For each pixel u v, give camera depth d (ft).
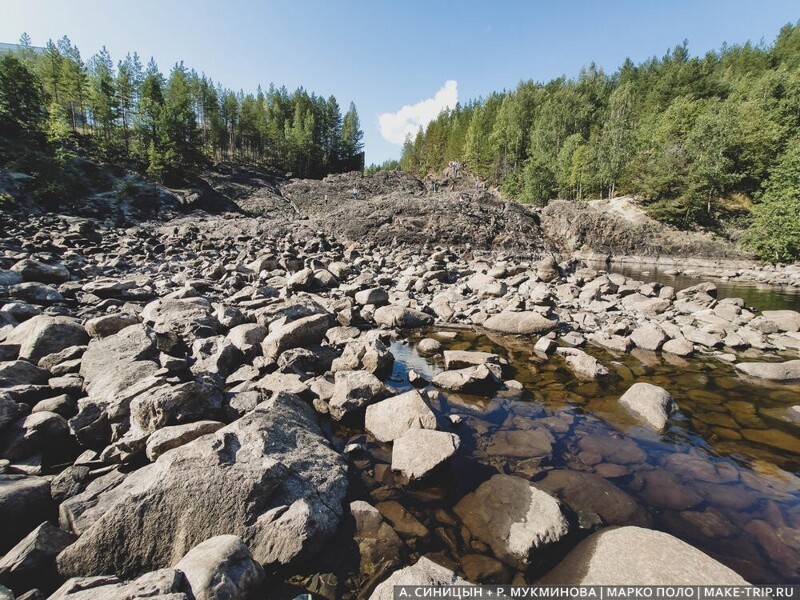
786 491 16.56
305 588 11.32
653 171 165.27
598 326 41.39
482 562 12.48
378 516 13.99
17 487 12.82
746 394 26.09
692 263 129.90
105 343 23.50
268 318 34.22
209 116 269.64
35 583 10.79
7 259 53.06
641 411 22.95
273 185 243.19
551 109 264.31
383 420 20.02
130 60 254.88
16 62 157.69
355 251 94.79
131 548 11.62
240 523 12.33
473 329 40.96
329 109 349.00
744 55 266.57
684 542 12.86
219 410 19.40
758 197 138.82
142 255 74.74
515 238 138.21
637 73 302.45
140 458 15.99
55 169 134.51
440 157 369.71
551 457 18.70
